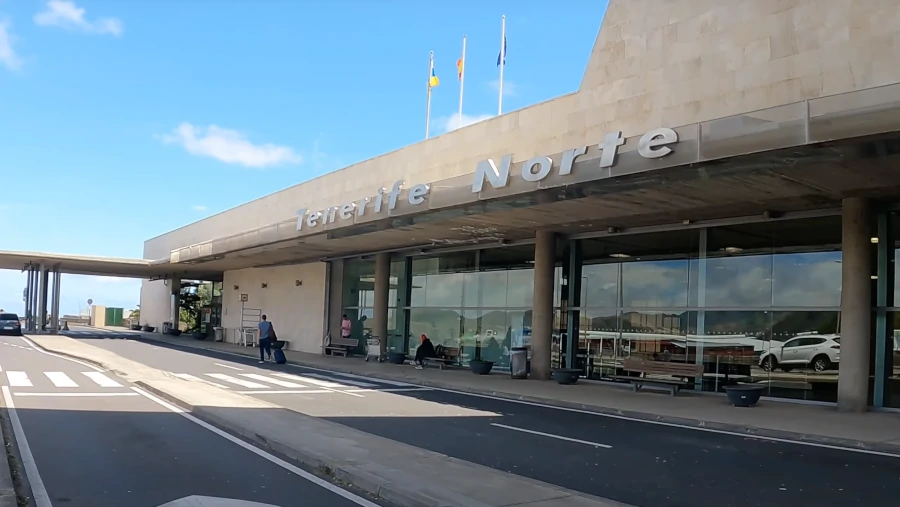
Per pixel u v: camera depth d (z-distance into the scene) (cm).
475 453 1012
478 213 1933
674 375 1953
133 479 801
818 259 1753
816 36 1434
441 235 2480
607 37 1881
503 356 2591
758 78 1523
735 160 1268
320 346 3544
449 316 2883
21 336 4409
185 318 5941
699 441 1175
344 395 1733
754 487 833
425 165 2548
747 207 1714
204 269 4891
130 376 1941
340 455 909
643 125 1750
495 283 2670
